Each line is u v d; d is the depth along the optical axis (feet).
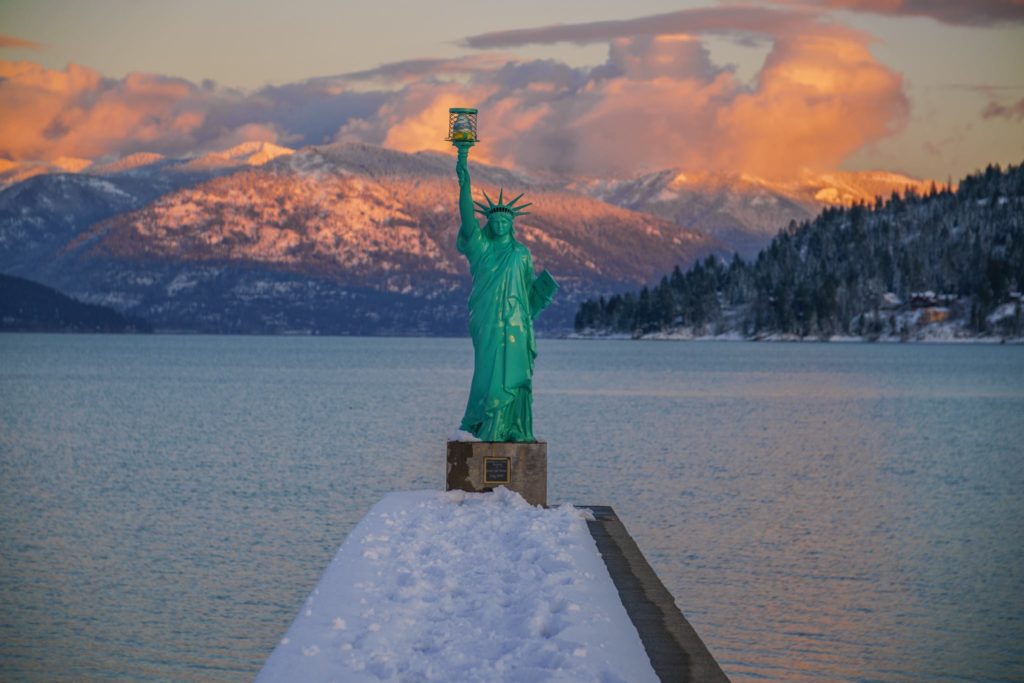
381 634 34.24
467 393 408.67
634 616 37.45
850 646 88.99
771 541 126.00
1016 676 83.05
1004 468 195.42
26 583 109.09
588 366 652.89
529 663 31.91
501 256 61.62
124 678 83.56
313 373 589.73
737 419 289.94
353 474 179.52
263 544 125.39
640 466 186.50
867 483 174.60
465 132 60.75
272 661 31.71
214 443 229.04
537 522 51.78
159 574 112.37
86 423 280.31
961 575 111.55
